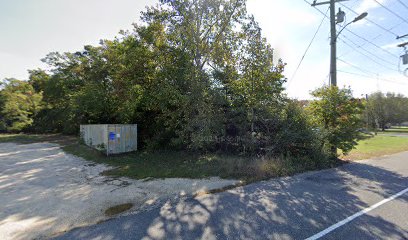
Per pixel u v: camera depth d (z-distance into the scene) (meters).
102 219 4.09
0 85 27.19
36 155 11.80
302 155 8.73
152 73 11.88
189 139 10.28
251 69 9.93
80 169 8.32
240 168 7.46
